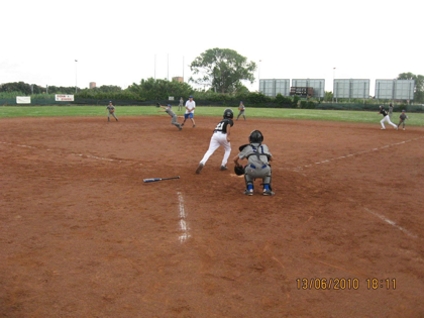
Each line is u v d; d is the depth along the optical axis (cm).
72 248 522
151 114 3538
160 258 496
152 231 588
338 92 7169
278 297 411
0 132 1919
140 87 7456
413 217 680
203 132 2048
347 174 1055
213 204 733
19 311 377
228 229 602
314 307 394
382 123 2527
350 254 521
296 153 1403
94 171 1030
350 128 2525
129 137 1770
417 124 3017
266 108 5966
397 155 1407
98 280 438
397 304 404
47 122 2562
